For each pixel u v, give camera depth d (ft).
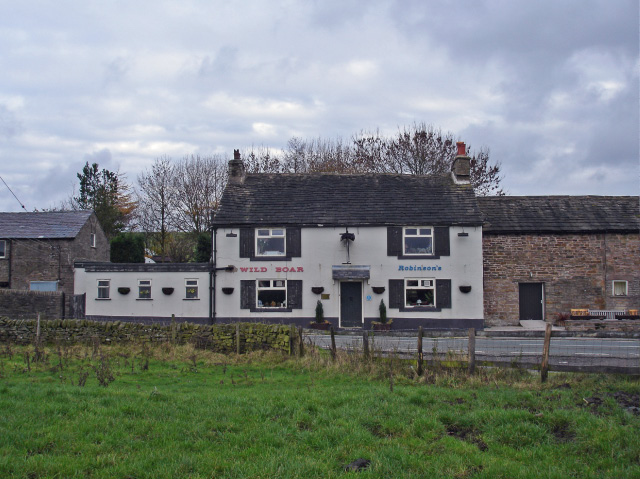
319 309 94.89
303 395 35.81
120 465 23.58
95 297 98.12
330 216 97.60
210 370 49.62
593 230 101.14
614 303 100.83
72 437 26.61
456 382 41.04
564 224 102.42
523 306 102.12
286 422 30.14
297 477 22.84
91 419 29.19
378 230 96.63
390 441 27.63
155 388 37.37
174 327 62.54
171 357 55.88
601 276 101.24
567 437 28.84
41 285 128.06
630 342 62.69
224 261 97.09
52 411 30.53
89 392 35.58
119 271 98.07
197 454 25.14
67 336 64.90
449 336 47.44
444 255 95.91
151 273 97.86
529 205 107.45
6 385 38.11
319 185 105.70
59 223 135.23
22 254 129.18
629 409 33.14
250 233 97.19
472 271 95.61
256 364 52.75
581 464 25.21
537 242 101.91
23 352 55.57
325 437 27.73
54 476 22.43
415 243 97.09
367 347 48.14
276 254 97.25
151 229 187.32
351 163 174.50
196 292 97.35
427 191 103.45
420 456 25.63
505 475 23.59
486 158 166.09
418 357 44.04
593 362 43.01
